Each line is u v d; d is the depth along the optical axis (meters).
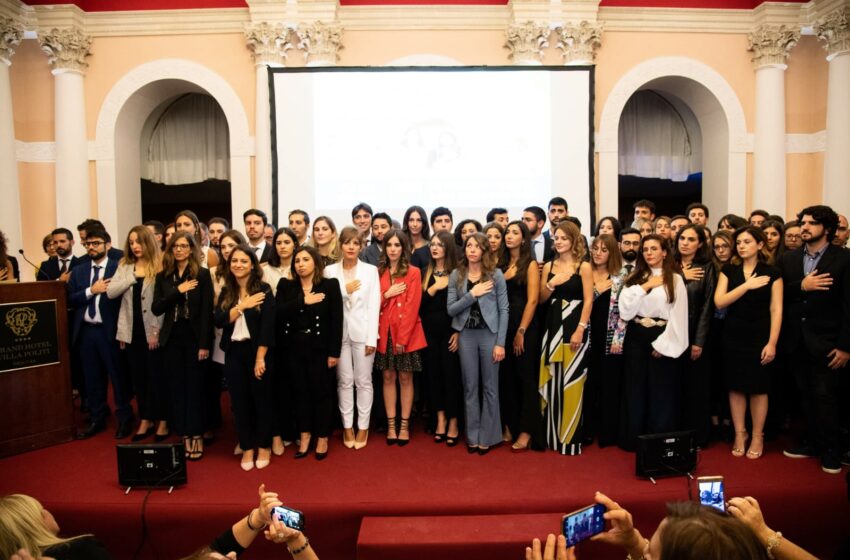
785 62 6.22
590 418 3.19
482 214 6.00
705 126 6.76
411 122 5.96
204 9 6.02
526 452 3.04
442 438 3.23
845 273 2.68
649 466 2.63
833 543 2.52
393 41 6.12
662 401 2.94
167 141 7.24
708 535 0.96
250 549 2.41
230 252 2.95
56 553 1.34
